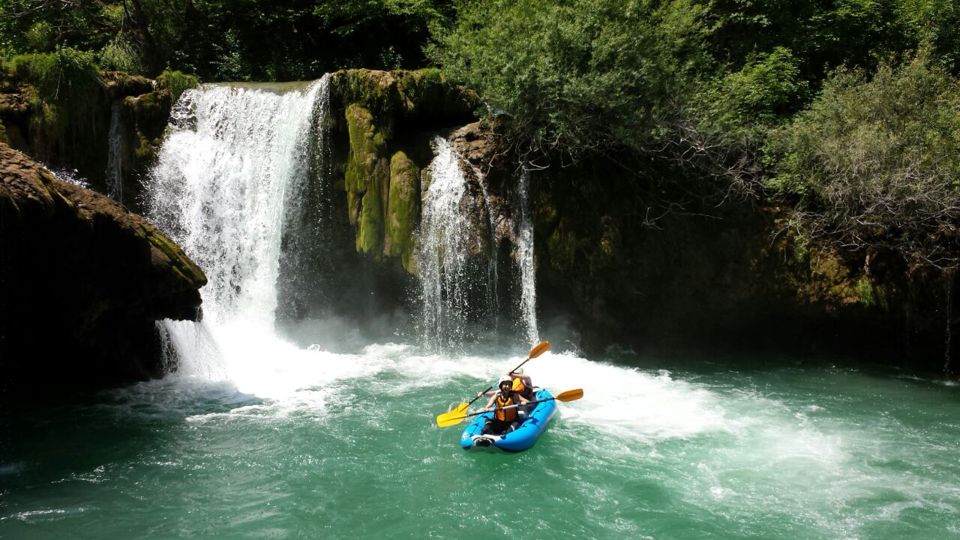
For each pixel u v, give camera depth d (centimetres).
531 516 768
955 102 1392
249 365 1273
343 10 1988
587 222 1413
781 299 1455
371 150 1355
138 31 1919
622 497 813
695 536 730
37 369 1109
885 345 1472
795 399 1195
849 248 1432
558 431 1005
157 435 954
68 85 1336
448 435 983
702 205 1463
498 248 1408
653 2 1514
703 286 1475
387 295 1473
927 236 1388
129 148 1398
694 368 1398
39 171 946
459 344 1436
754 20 1702
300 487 821
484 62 1395
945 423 1084
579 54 1373
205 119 1448
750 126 1485
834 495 826
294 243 1399
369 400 1117
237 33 2083
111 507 760
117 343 1141
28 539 691
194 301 1124
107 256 1018
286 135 1380
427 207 1369
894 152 1341
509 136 1409
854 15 1722
